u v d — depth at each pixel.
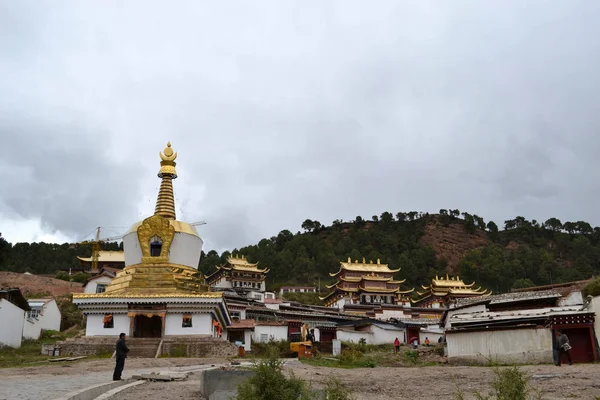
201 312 39.12
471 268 152.50
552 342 28.64
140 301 38.41
